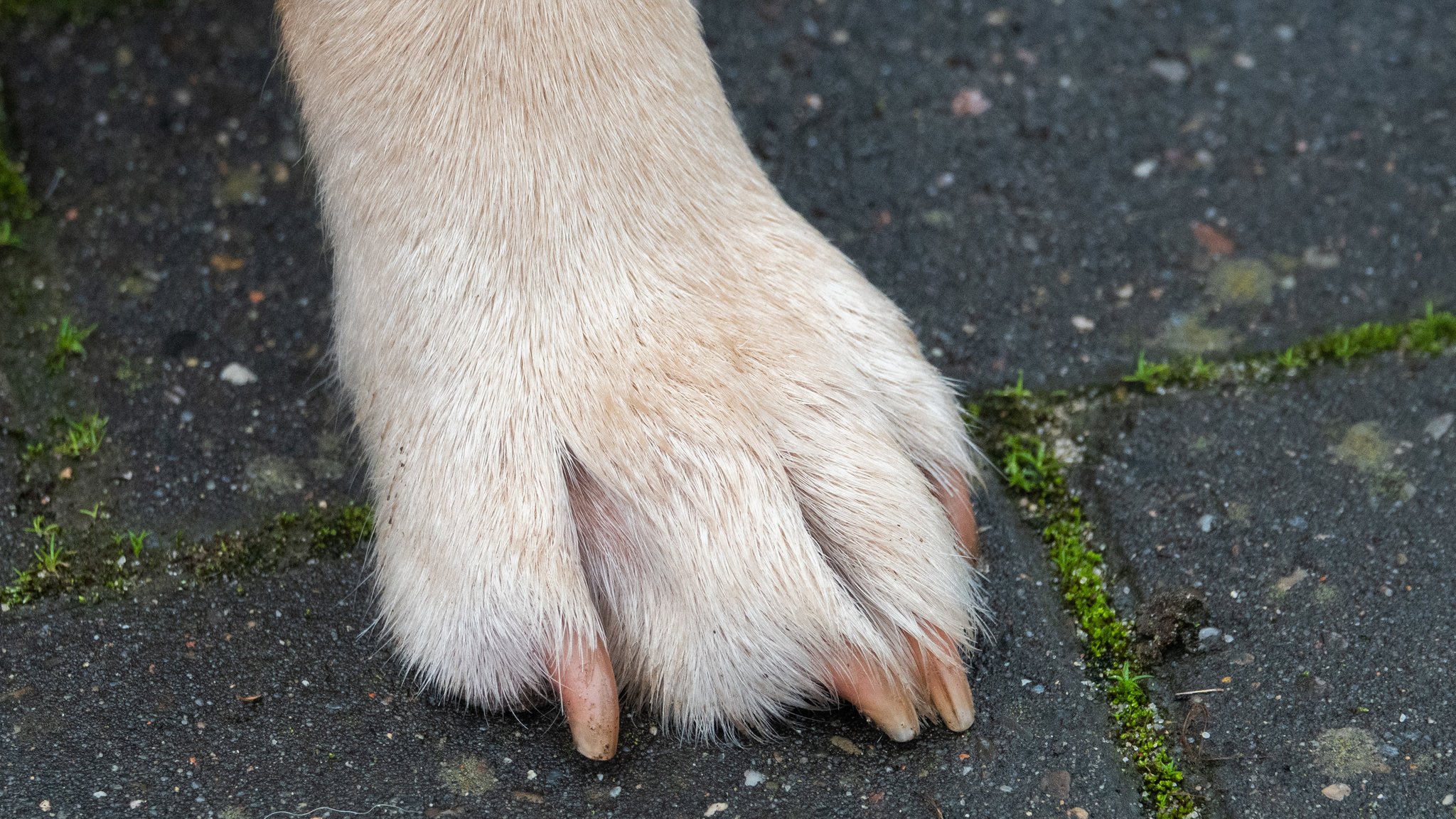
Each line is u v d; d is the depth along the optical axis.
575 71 0.47
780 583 0.47
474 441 0.47
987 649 0.49
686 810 0.47
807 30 0.58
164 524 0.50
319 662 0.49
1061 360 0.53
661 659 0.47
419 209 0.48
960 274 0.54
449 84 0.47
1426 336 0.53
